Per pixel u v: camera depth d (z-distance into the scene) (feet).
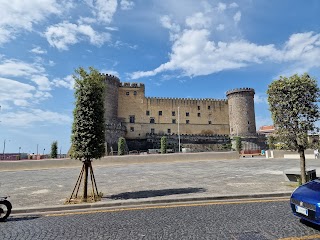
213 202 28.78
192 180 46.62
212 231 18.57
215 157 101.24
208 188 36.76
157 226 20.17
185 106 278.46
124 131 244.42
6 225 22.06
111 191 37.73
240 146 203.31
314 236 17.20
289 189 33.91
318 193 19.36
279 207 25.52
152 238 17.44
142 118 263.29
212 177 50.03
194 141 257.55
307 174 38.81
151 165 84.64
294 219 21.17
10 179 57.31
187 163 88.94
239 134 263.29
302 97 35.78
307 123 35.12
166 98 274.57
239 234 17.81
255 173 54.80
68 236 18.42
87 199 31.45
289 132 36.40
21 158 149.38
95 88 35.01
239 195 30.63
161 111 270.26
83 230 19.75
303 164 36.22
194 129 275.59
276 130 38.29
